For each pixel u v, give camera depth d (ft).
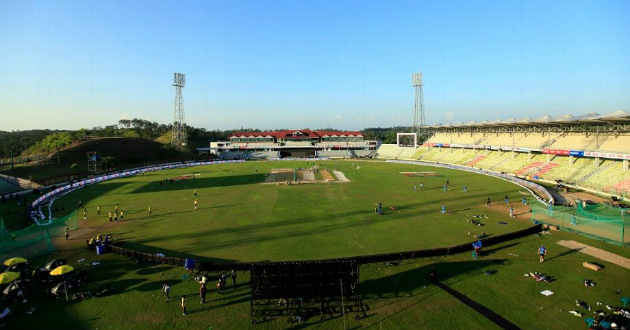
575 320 72.84
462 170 346.33
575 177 245.65
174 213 170.71
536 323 71.97
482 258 106.83
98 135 615.98
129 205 190.49
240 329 71.46
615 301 80.23
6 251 114.32
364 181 275.80
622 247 114.52
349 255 111.14
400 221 151.53
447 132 505.25
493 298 82.58
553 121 267.80
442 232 135.03
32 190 244.01
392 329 70.85
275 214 166.50
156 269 100.78
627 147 240.73
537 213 158.61
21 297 82.84
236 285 90.63
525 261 104.01
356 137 574.15
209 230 140.56
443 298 82.89
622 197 195.62
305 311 78.02
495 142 386.52
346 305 80.48
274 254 112.78
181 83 536.01
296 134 567.18
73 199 209.46
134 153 449.89
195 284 91.15
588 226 136.05
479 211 168.55
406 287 88.79
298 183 264.93
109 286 90.22
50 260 108.68
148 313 77.25
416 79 546.26
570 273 95.35
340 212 169.37
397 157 507.30
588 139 283.38
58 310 78.79
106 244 115.14
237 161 476.95
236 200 201.67
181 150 517.55
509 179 272.10
